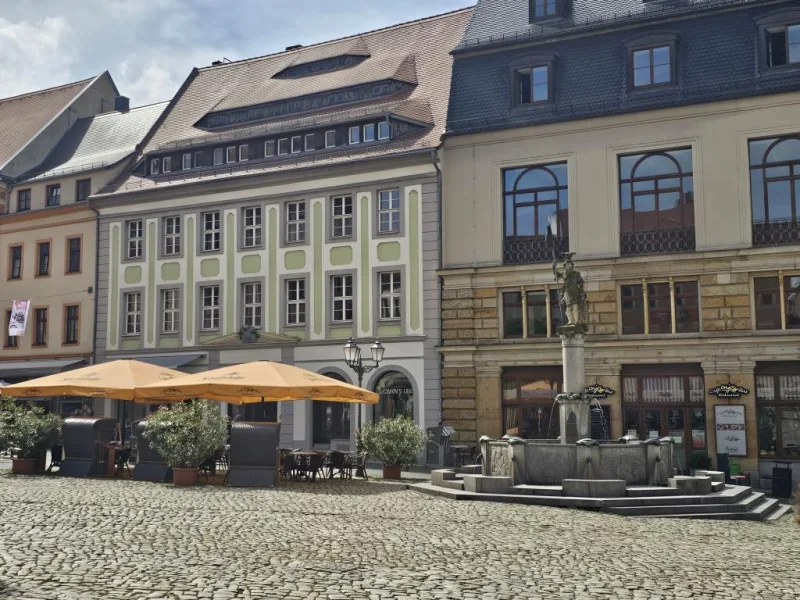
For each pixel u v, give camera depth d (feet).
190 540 42.04
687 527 53.57
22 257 142.31
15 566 34.17
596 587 33.81
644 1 103.96
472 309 106.32
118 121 151.53
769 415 92.73
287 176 119.14
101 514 50.78
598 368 99.35
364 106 122.83
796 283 93.25
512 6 112.98
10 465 93.35
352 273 114.32
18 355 140.46
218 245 124.67
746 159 95.86
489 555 40.29
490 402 104.42
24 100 169.58
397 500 62.23
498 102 107.45
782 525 58.13
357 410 111.86
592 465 63.21
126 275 130.82
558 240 103.60
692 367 96.32
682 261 97.04
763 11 97.25
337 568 35.78
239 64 149.79
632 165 101.19
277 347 118.52
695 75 98.73
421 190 110.42
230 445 70.79
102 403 128.06
